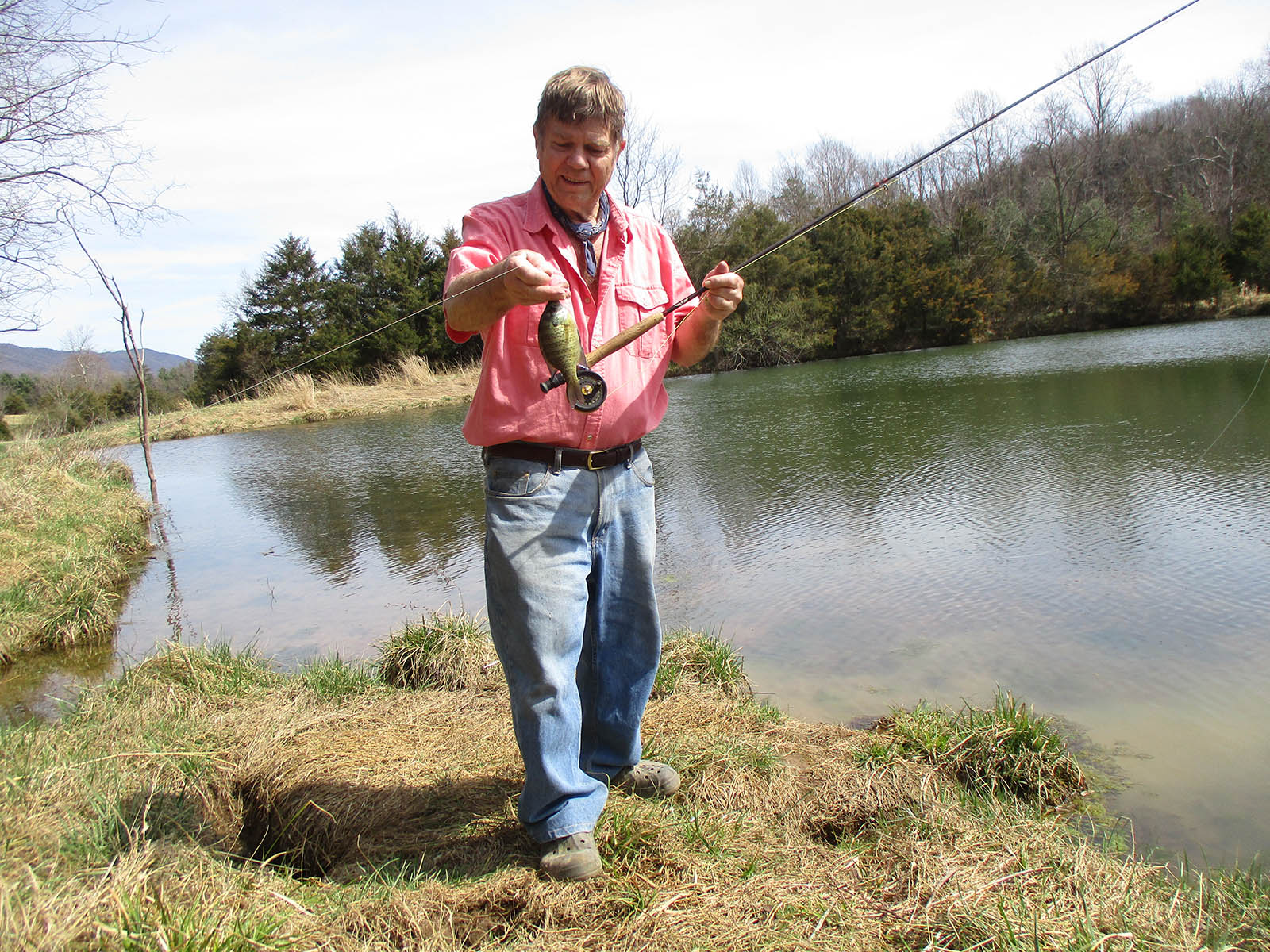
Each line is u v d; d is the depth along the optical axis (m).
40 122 10.38
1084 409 11.59
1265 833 2.82
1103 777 3.23
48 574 6.68
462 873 2.36
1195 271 32.94
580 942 2.04
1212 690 3.80
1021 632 4.59
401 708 3.65
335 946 2.02
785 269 31.77
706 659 4.19
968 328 33.34
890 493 8.02
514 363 2.36
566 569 2.41
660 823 2.51
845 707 3.90
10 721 4.37
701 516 7.80
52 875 2.15
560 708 2.37
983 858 2.38
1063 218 43.25
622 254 2.56
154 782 2.85
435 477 11.78
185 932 1.92
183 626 6.03
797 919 2.12
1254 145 48.16
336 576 7.15
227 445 18.38
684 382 24.28
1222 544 5.66
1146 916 2.10
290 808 2.88
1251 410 10.24
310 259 38.94
